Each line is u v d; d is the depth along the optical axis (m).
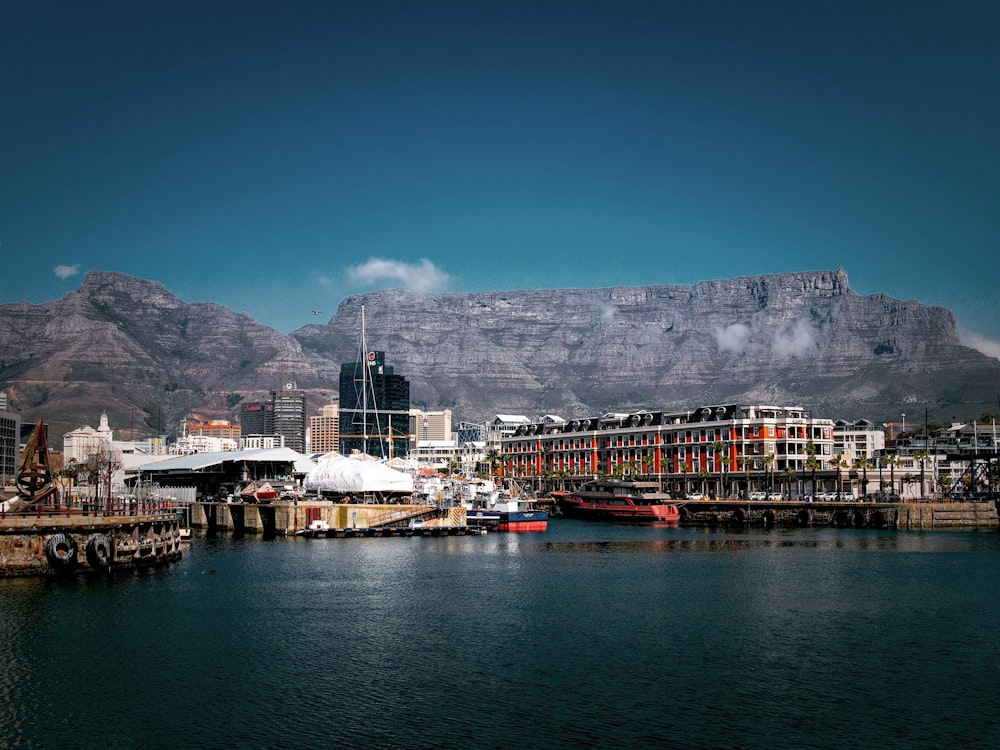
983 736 60.66
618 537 189.88
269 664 75.50
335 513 183.88
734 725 62.25
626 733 60.72
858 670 74.62
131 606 95.00
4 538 103.50
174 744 58.41
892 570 131.12
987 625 91.06
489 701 66.69
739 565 137.50
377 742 59.03
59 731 60.25
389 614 95.75
